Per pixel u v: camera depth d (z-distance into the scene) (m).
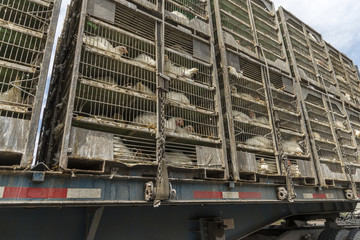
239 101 5.42
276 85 6.75
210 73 5.05
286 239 6.74
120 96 3.77
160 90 3.89
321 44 10.04
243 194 4.43
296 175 5.54
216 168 4.16
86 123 3.32
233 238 5.16
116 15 4.17
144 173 3.44
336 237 6.52
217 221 4.68
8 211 3.12
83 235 3.52
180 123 4.20
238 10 6.82
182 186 3.71
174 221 4.43
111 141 3.26
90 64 3.61
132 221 3.98
